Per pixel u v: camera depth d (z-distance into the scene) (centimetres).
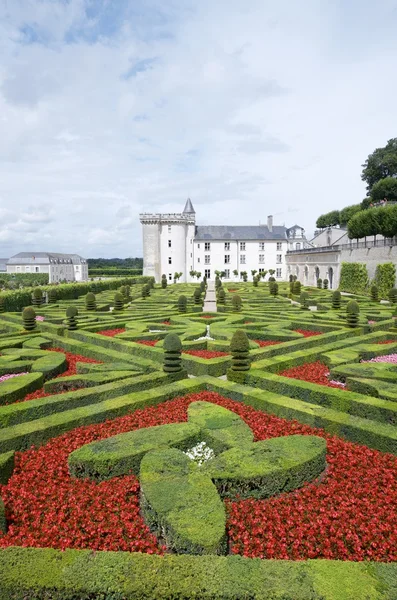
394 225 4403
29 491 686
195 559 454
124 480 715
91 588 416
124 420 971
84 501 650
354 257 5428
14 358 1464
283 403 1012
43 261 11144
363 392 1117
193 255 9144
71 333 1980
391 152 7056
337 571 436
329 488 687
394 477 716
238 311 2783
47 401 1007
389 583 420
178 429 848
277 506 636
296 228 9719
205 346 1708
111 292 5284
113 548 544
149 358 1541
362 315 2492
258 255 9231
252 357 1460
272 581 420
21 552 466
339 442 850
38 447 852
